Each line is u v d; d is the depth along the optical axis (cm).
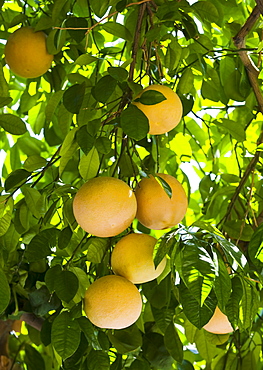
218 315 199
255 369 262
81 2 259
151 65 241
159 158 246
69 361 221
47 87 286
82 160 212
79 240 229
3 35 262
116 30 232
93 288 193
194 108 295
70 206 210
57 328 198
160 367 246
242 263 186
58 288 199
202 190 280
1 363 275
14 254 252
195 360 303
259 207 275
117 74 199
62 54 260
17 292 253
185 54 242
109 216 187
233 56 268
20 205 242
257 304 193
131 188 196
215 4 251
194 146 292
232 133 250
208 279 177
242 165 300
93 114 219
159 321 237
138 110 192
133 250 193
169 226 198
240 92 263
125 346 227
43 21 237
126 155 219
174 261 185
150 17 222
